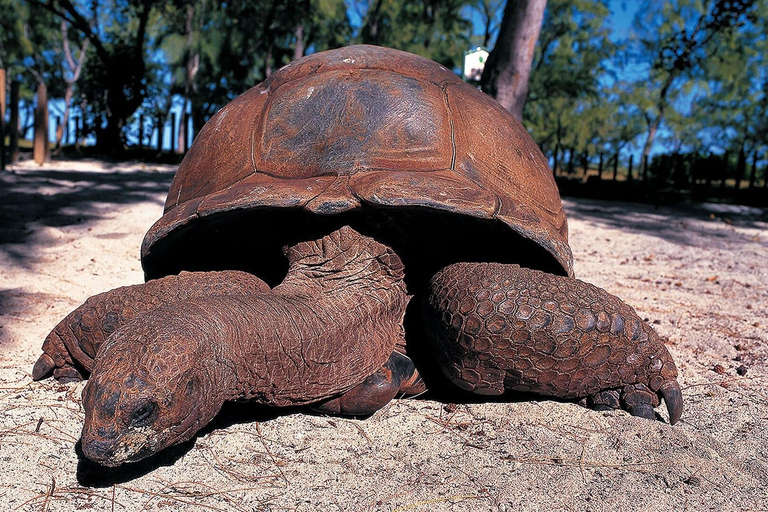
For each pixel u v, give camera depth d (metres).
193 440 2.41
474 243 2.67
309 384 2.34
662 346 2.61
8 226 6.34
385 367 2.58
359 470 2.24
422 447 2.40
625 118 36.44
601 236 7.93
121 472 2.19
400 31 27.25
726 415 2.82
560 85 27.61
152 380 1.82
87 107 21.69
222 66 29.67
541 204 2.88
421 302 2.65
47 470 2.19
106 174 11.99
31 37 34.09
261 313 2.21
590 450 2.39
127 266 5.23
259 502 2.04
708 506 2.05
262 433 2.47
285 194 2.47
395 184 2.44
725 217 10.94
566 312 2.40
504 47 8.11
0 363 3.15
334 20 28.80
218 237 2.79
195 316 2.02
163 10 24.19
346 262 2.56
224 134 2.99
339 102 2.77
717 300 5.02
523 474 2.22
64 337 2.76
